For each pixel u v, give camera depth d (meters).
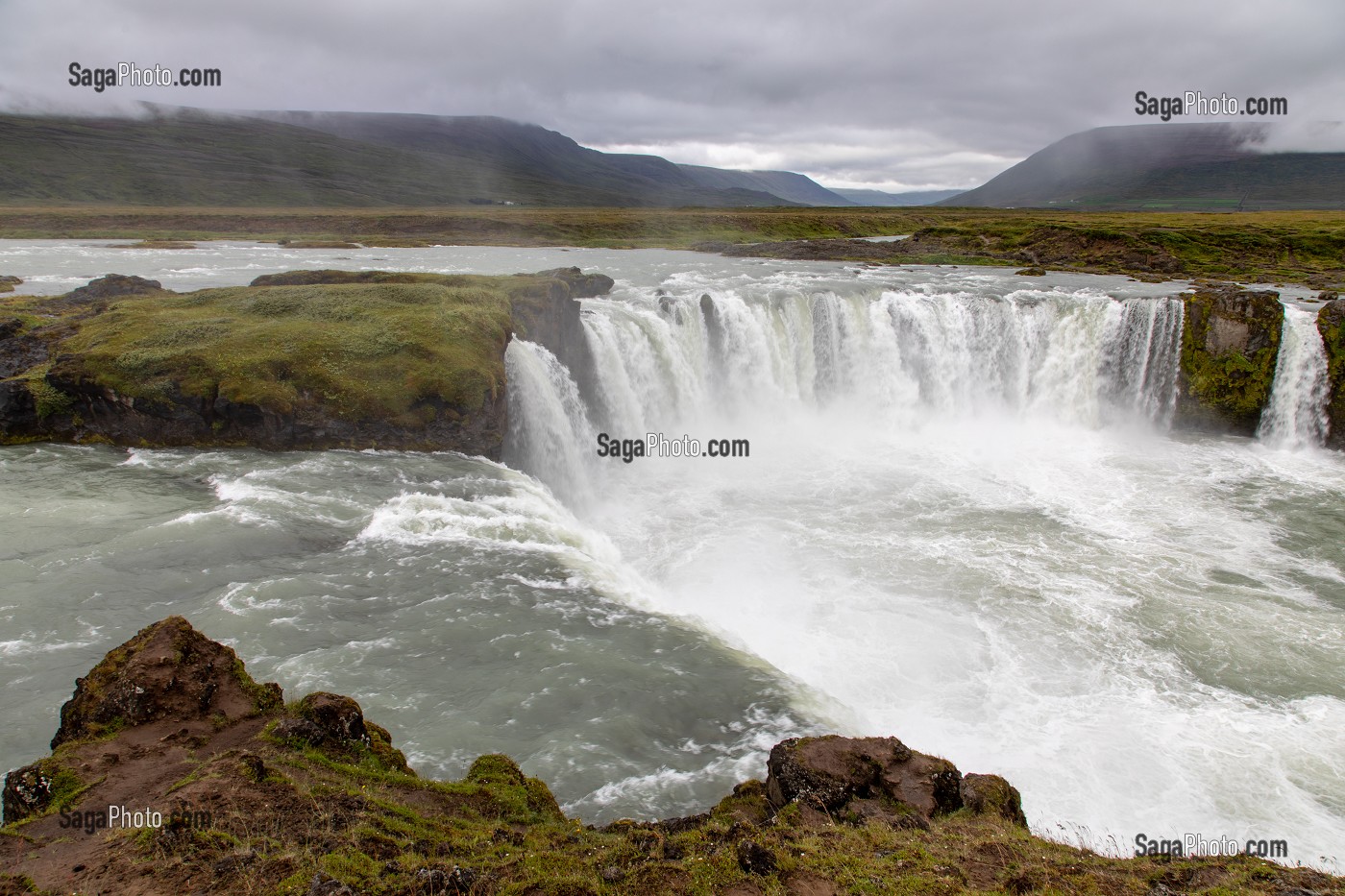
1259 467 43.34
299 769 12.16
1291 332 47.56
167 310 41.03
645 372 46.56
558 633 20.59
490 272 71.25
